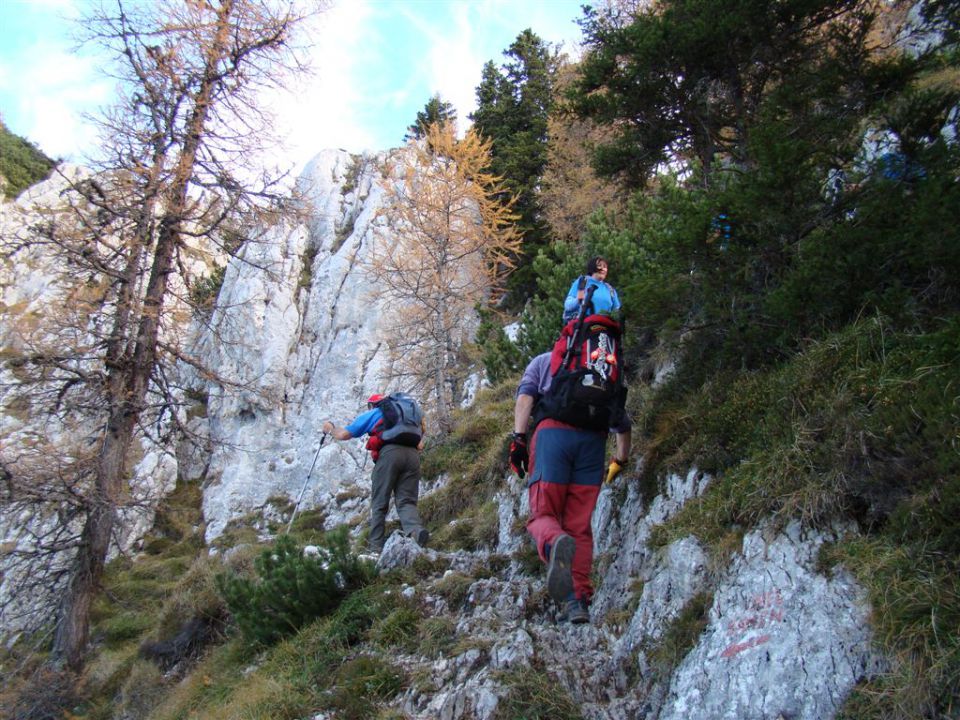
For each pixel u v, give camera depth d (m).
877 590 3.16
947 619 2.89
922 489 3.38
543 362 4.55
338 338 24.08
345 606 5.99
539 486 4.18
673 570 4.20
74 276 10.98
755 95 8.44
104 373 11.20
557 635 4.40
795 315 5.02
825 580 3.42
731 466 4.69
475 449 11.36
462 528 7.97
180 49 11.44
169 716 6.58
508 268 23.66
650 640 4.03
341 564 6.43
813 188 5.21
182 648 8.72
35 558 10.36
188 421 22.67
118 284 11.29
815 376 4.43
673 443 5.34
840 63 7.21
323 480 20.72
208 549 18.48
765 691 3.22
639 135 9.16
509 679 3.96
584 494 4.26
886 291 4.47
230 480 21.00
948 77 7.20
